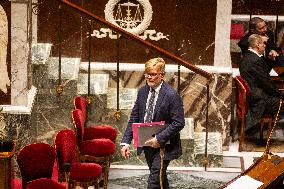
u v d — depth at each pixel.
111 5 14.20
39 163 10.21
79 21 14.29
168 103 10.49
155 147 10.45
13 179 10.84
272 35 16.52
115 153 13.42
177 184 12.59
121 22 14.34
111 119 13.45
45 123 12.70
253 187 9.48
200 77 14.36
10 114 11.34
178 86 12.98
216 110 14.56
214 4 14.17
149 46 12.68
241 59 15.38
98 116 13.29
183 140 13.42
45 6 14.07
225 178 13.02
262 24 15.58
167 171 13.19
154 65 10.40
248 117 14.81
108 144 12.03
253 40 14.77
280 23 17.50
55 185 10.09
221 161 13.58
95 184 10.95
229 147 14.94
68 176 10.77
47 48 13.56
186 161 13.52
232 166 13.77
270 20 17.52
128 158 13.48
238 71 16.30
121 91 14.29
